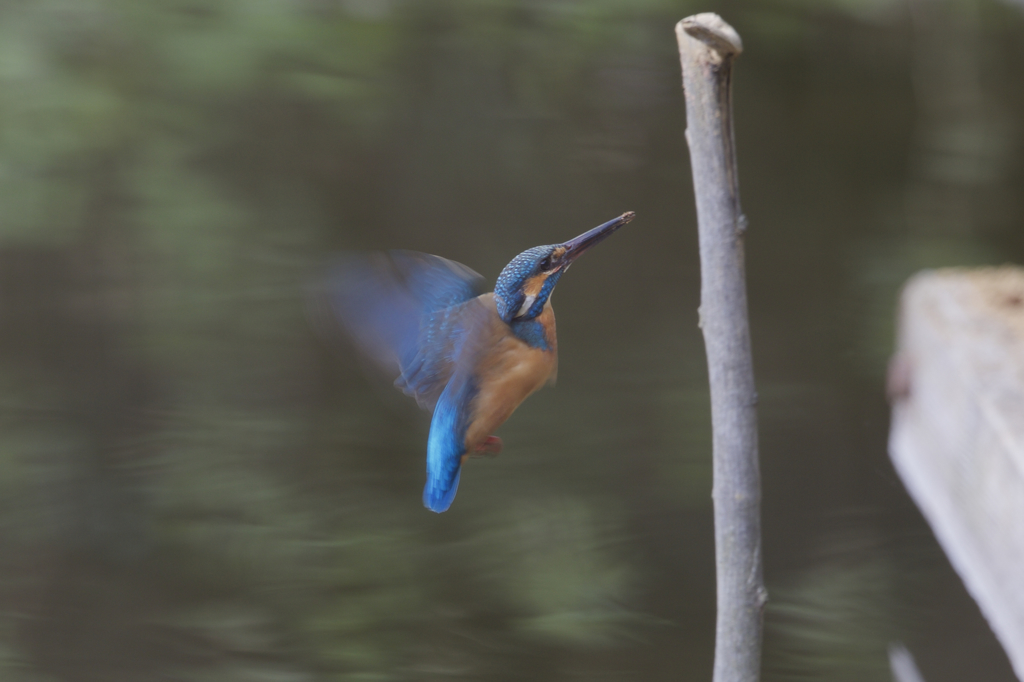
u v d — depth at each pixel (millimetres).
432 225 13234
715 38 3354
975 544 4621
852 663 9180
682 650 9625
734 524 3521
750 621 3535
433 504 3773
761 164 14969
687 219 14250
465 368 3781
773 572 10539
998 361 4863
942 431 5270
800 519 11164
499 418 3846
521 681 9234
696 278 13828
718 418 3529
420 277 3705
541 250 3941
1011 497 4152
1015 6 14008
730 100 3453
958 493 4895
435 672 9211
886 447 12078
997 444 4355
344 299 3475
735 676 3561
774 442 12273
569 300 13578
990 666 8906
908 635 9406
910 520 11102
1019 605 4023
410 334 3637
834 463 12000
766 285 13992
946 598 9898
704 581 10367
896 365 6230
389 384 3691
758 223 14672
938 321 5625
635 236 14102
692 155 3494
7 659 9562
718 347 3494
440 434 3789
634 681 9227
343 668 9250
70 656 9508
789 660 9258
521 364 3818
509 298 3881
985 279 6000
